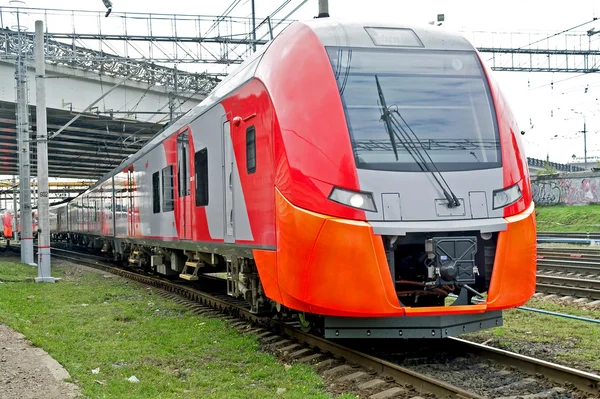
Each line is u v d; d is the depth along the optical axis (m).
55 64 23.86
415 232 6.33
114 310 11.18
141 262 17.58
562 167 61.38
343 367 6.56
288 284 6.62
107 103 25.48
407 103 6.79
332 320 6.57
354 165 6.34
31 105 23.67
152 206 14.49
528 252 6.64
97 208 25.58
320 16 8.88
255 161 7.72
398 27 7.41
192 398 5.84
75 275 18.81
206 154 9.99
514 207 6.66
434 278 6.44
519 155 6.97
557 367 5.81
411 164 6.48
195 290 12.97
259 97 7.61
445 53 7.25
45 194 16.42
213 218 9.62
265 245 7.41
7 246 39.16
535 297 11.49
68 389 5.90
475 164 6.64
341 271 6.20
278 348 7.78
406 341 7.75
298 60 7.02
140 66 24.55
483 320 6.74
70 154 36.81
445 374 6.24
